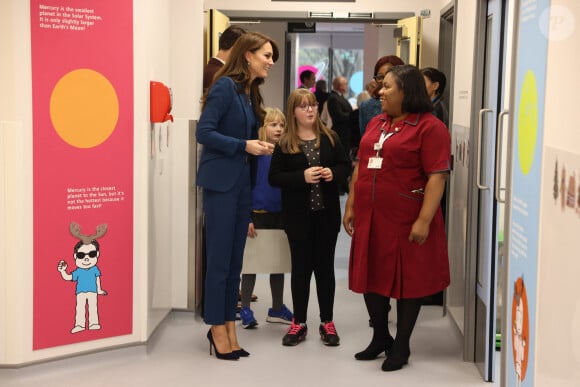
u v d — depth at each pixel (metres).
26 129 4.05
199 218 5.46
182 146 5.34
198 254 5.47
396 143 4.20
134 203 4.50
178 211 5.38
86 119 4.23
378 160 4.26
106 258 4.41
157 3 4.82
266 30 11.12
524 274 3.02
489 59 4.42
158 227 4.93
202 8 5.55
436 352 4.80
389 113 4.27
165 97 4.64
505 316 3.33
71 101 4.17
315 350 4.80
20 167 4.06
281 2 7.01
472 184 4.53
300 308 4.92
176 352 4.74
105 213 4.38
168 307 5.32
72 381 4.20
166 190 5.15
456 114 5.30
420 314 5.73
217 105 4.41
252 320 5.26
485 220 4.39
